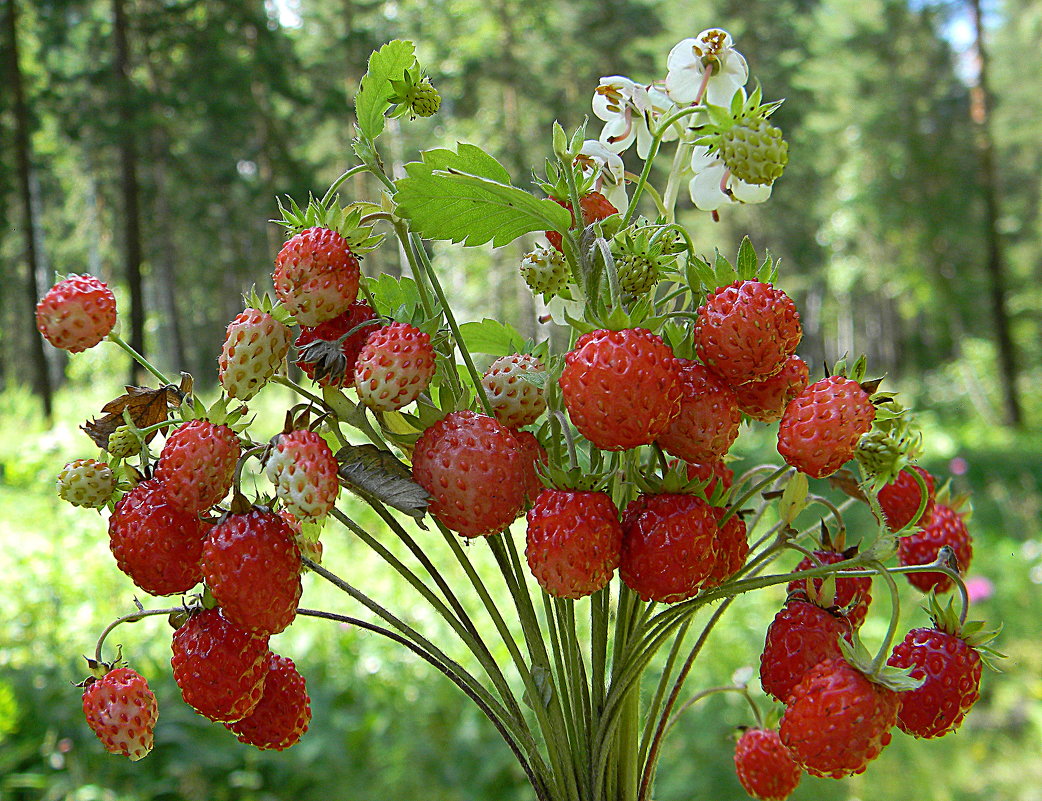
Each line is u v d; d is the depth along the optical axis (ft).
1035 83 76.07
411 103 3.08
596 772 3.14
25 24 50.14
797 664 2.95
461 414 2.82
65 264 84.38
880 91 57.31
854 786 11.65
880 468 2.75
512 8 68.54
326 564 18.69
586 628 7.54
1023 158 85.71
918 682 2.60
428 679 13.93
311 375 2.85
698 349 2.71
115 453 2.80
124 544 2.70
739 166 2.54
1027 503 26.68
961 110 58.44
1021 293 74.59
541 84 69.00
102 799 10.76
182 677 2.78
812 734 2.67
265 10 52.60
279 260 2.74
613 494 3.06
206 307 95.04
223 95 48.01
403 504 2.59
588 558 2.66
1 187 48.60
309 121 61.31
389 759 11.93
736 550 3.16
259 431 32.07
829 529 3.20
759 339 2.60
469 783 11.64
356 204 2.93
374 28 69.21
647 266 2.79
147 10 48.93
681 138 3.37
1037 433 49.01
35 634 14.70
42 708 12.12
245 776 11.50
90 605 16.31
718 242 58.08
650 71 61.36
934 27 57.31
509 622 15.65
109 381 57.47
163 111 47.11
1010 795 11.29
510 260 66.74
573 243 2.89
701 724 12.02
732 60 3.43
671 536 2.73
